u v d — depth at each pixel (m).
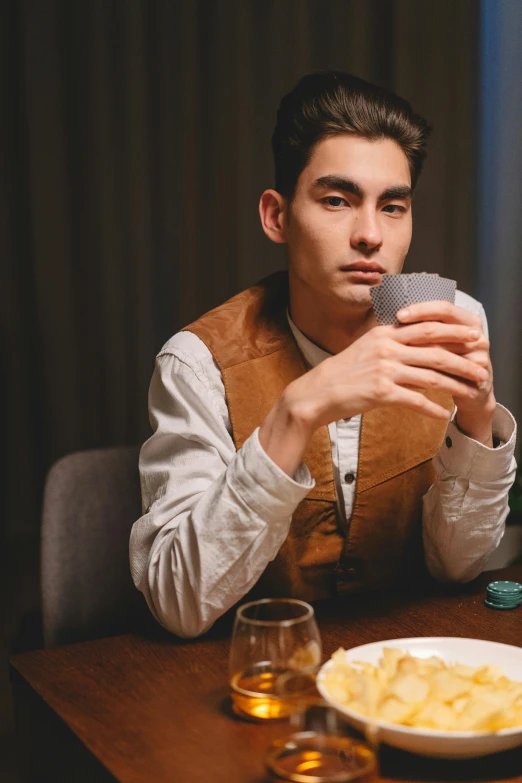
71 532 1.42
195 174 3.58
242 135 3.55
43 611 1.39
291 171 1.23
